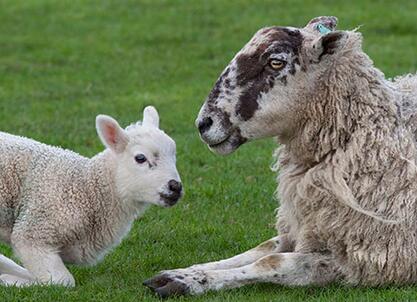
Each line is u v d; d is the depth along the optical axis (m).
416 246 11.10
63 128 23.02
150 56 33.44
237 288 11.36
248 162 19.28
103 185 12.13
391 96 11.59
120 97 27.25
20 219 11.98
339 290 11.14
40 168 12.11
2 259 12.23
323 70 11.37
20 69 31.95
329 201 11.33
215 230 14.86
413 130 11.55
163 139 12.13
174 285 11.14
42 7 42.97
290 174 11.83
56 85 29.36
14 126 23.25
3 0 44.91
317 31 11.71
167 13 40.53
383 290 11.06
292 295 11.11
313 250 11.59
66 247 12.12
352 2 40.62
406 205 11.09
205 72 30.70
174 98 26.81
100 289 11.70
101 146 20.94
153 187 11.95
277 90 11.29
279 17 38.38
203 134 11.43
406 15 37.69
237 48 34.19
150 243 14.37
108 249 12.48
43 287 11.37
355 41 11.53
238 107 11.33
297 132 11.56
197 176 18.31
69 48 35.16
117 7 42.47
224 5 41.34
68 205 11.95
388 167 11.23
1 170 12.06
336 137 11.40
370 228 11.12
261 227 15.05
